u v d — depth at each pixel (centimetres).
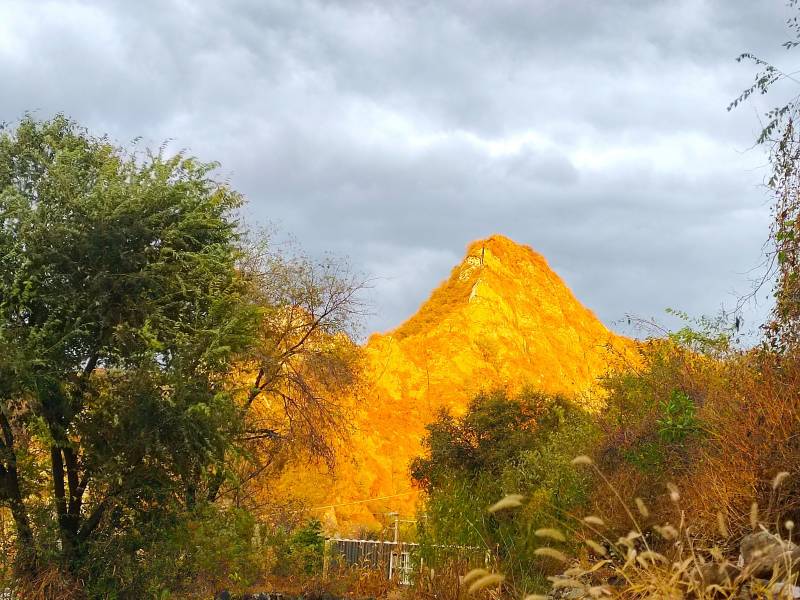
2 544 1453
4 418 1509
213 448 1548
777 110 1021
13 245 1502
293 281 2598
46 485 1591
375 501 6406
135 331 1516
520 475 1236
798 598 495
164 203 1633
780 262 962
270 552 1850
